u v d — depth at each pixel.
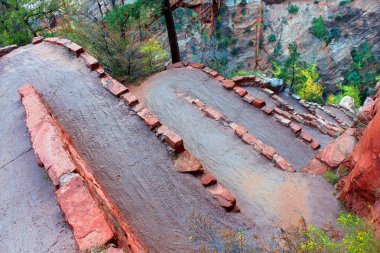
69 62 9.88
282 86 16.75
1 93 8.62
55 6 16.86
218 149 8.67
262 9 37.59
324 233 4.82
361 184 5.48
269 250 5.24
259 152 8.39
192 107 10.64
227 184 7.47
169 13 15.13
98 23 13.82
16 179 5.64
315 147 10.70
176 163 7.00
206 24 31.25
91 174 6.01
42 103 7.50
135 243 4.65
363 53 37.22
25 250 4.39
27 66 9.91
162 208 6.27
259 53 37.16
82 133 7.62
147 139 7.48
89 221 4.00
